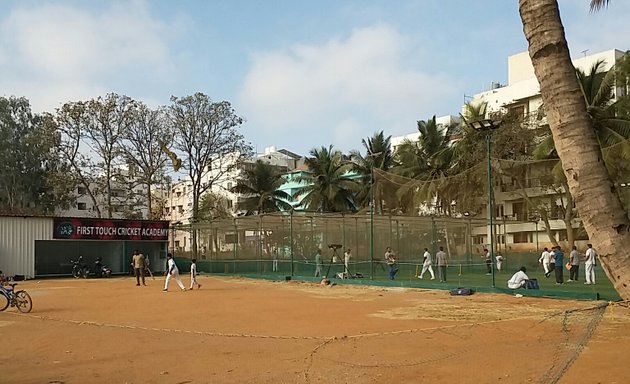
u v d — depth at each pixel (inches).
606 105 1314.0
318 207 2292.1
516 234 2091.5
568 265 1082.7
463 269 1396.4
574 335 440.1
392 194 2010.3
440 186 1756.9
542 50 163.8
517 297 797.2
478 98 2236.7
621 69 1253.7
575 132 156.9
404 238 1411.2
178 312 660.7
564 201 1813.5
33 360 386.3
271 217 1312.7
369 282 1052.5
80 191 2410.2
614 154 1211.9
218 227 1540.4
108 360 384.5
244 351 413.1
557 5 165.6
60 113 1936.5
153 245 1704.0
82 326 548.1
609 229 149.9
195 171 2086.6
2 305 754.2
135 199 2677.2
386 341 444.5
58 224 1496.1
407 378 324.5
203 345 439.8
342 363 366.3
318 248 1273.4
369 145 2261.3
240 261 1470.2
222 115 2080.5
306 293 926.4
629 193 1376.7
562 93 159.8
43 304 768.3
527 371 329.7
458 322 552.4
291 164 3663.9
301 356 392.2
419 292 914.1
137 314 643.5
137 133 2032.5
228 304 749.9
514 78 2293.3
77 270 1501.0
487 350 398.6
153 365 367.9
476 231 1909.4
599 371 326.0
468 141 1721.2
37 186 2524.6
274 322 567.8
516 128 1608.0
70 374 343.6
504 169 1663.4
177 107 2048.5
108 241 1604.3
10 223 1421.0
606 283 1021.2
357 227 1314.0
